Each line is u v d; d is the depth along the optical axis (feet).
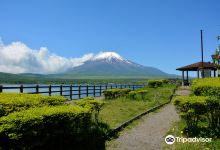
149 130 43.80
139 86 145.79
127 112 58.08
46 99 34.37
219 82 49.80
